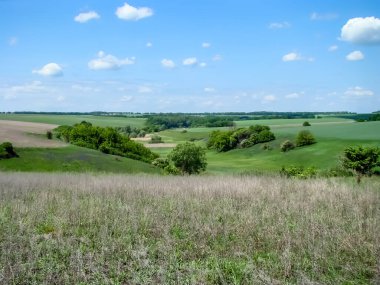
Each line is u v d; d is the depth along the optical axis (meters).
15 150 61.59
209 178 25.45
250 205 13.63
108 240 9.41
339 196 15.30
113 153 85.50
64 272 7.46
